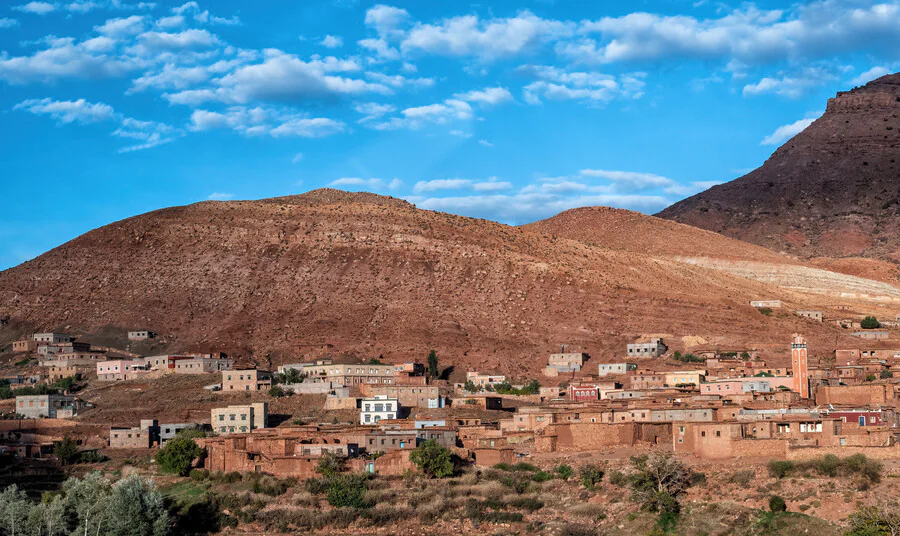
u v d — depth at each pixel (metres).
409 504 152.25
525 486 156.50
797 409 169.62
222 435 188.12
